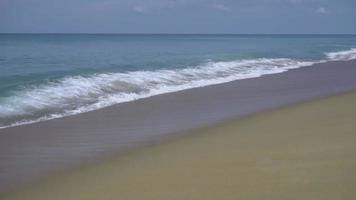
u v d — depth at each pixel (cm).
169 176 683
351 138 869
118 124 1128
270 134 959
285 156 754
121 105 1395
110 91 1614
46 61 2891
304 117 1152
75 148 905
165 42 8456
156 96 1588
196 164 743
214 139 943
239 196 575
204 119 1194
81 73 2002
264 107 1372
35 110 1243
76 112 1262
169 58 3275
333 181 607
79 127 1088
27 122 1119
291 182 614
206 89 1797
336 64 3238
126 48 5191
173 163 759
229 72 2428
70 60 3014
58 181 705
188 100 1516
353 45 7331
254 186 609
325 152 761
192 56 3541
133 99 1509
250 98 1577
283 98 1579
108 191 635
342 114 1174
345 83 2078
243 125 1090
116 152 872
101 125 1115
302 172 655
